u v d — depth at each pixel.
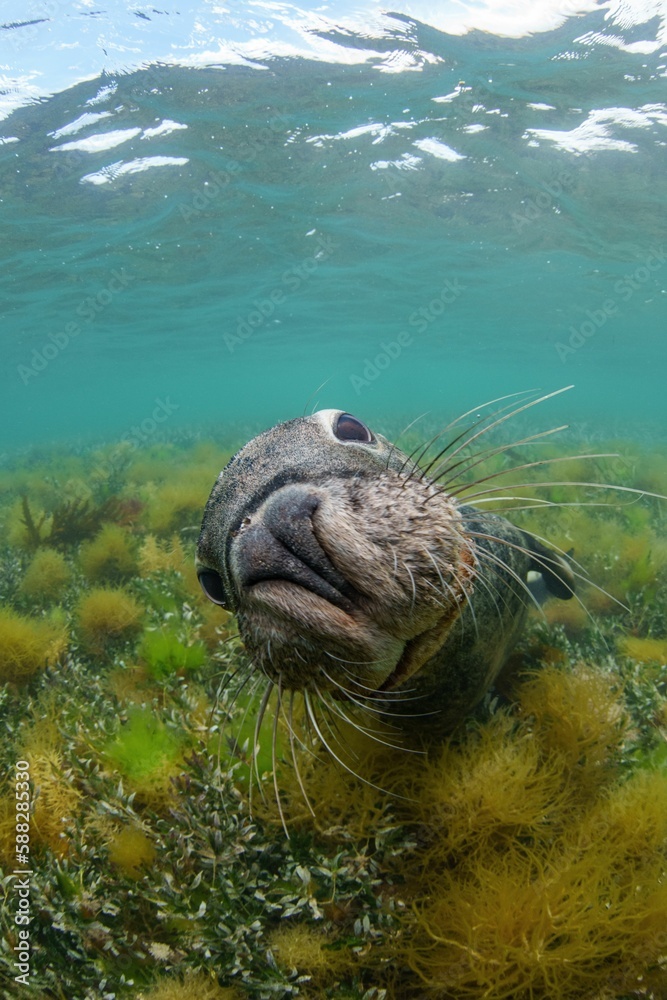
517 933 2.23
